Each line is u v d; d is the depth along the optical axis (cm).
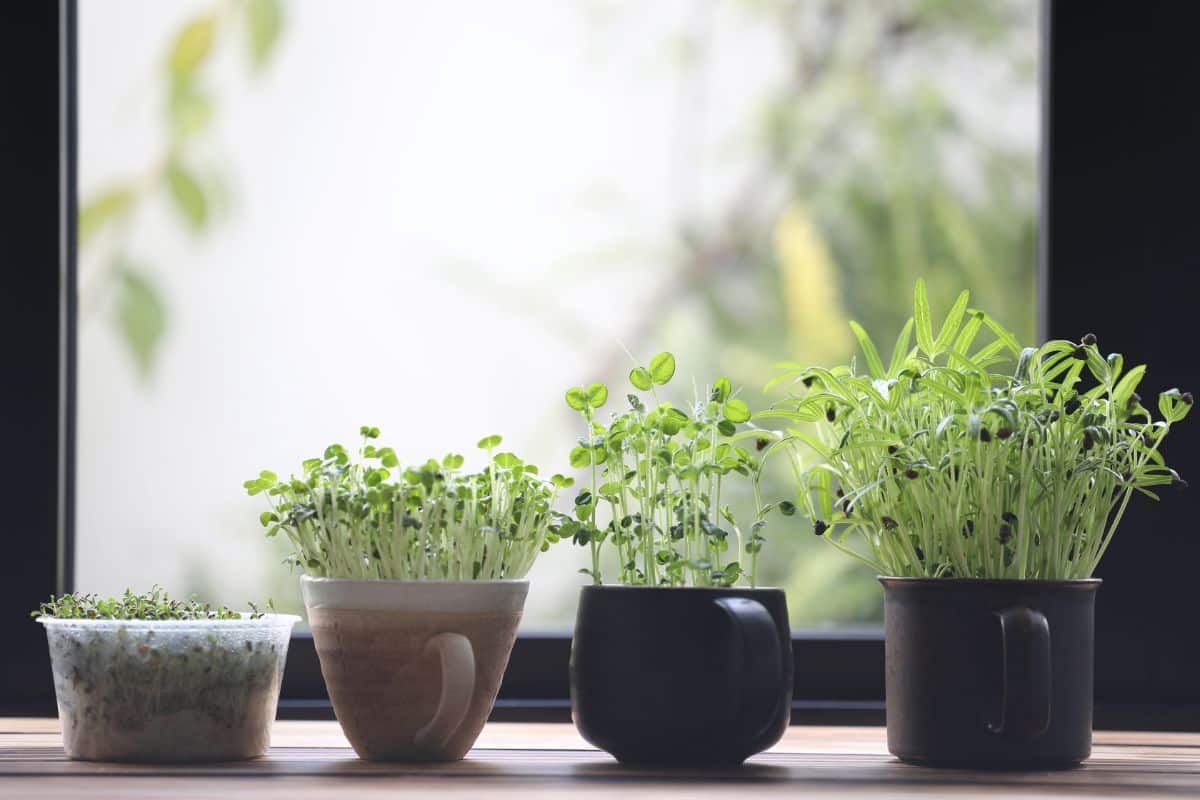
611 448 86
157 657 80
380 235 339
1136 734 106
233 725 82
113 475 325
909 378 82
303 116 339
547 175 342
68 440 117
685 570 91
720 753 80
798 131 336
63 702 83
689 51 341
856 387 85
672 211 340
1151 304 115
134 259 335
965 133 328
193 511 326
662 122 342
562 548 303
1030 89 326
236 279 337
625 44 343
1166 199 115
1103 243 115
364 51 341
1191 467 113
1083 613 82
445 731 81
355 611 81
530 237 340
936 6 330
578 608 85
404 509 82
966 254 326
